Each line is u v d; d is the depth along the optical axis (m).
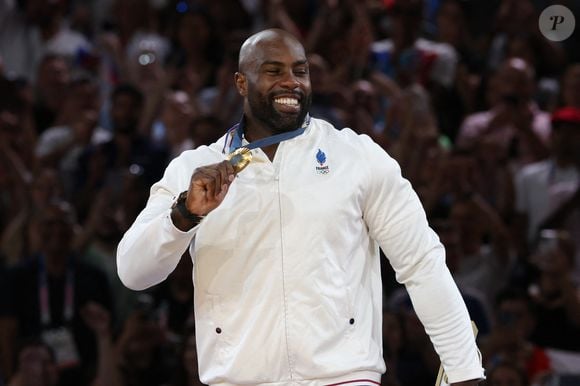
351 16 21.66
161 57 22.69
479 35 24.03
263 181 8.26
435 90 20.80
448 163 17.64
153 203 8.41
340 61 21.34
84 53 22.84
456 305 8.28
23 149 20.50
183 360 15.41
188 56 22.00
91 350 16.83
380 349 8.38
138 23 23.28
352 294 8.17
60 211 17.28
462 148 17.95
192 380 15.25
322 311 8.05
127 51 23.00
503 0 23.75
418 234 8.33
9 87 21.17
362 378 8.12
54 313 17.05
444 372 8.39
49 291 17.09
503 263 17.20
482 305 16.09
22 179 19.45
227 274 8.20
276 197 8.19
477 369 8.24
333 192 8.21
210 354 8.31
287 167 8.29
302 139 8.41
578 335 15.82
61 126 21.23
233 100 20.19
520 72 19.73
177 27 22.28
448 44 21.83
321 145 8.41
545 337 15.87
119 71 22.61
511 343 15.13
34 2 24.00
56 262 17.20
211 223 8.23
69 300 17.12
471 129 19.73
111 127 21.08
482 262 17.17
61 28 24.27
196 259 8.30
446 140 20.22
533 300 16.00
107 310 17.30
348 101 19.38
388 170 8.38
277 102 8.31
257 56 8.36
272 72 8.32
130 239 8.23
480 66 21.66
